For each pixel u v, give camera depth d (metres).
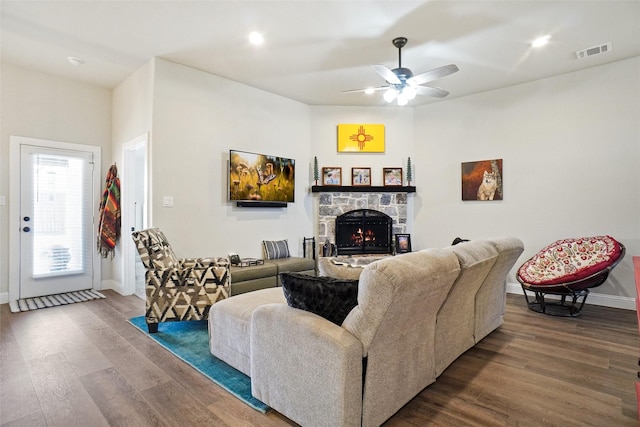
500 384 2.23
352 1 2.88
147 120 3.98
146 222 3.99
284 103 5.29
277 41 3.56
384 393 1.77
